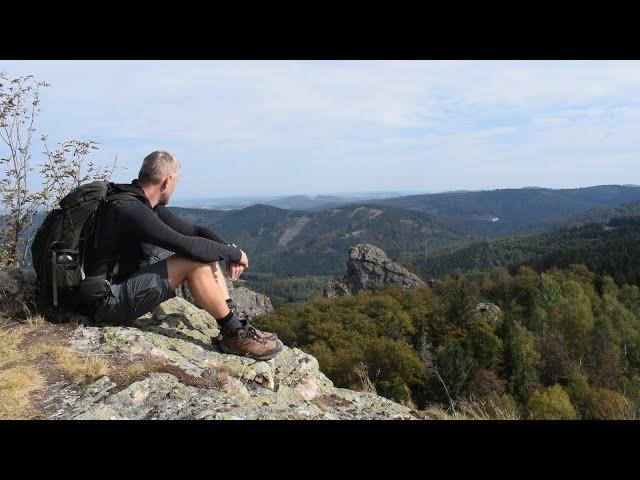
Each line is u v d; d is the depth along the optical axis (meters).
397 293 77.25
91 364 3.61
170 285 4.13
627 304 85.38
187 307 5.55
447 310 64.94
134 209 3.84
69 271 3.90
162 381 3.53
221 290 4.27
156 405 3.25
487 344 52.66
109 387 3.36
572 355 60.19
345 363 48.41
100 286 3.97
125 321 4.32
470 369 44.06
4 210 6.94
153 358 3.90
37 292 4.52
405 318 61.62
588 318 63.66
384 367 45.31
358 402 4.62
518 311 78.88
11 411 3.01
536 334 64.94
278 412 3.49
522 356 50.38
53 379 3.44
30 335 4.05
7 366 3.54
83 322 4.36
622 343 62.38
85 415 2.98
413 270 104.25
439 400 41.34
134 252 4.22
